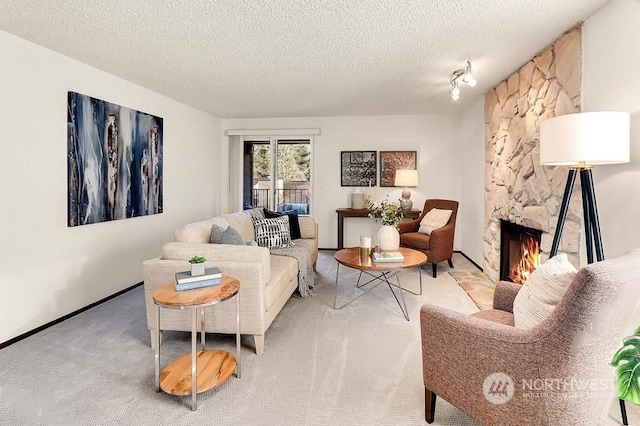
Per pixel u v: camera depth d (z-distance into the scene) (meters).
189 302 1.63
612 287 1.01
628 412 1.66
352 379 1.92
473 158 4.76
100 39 2.53
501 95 3.66
